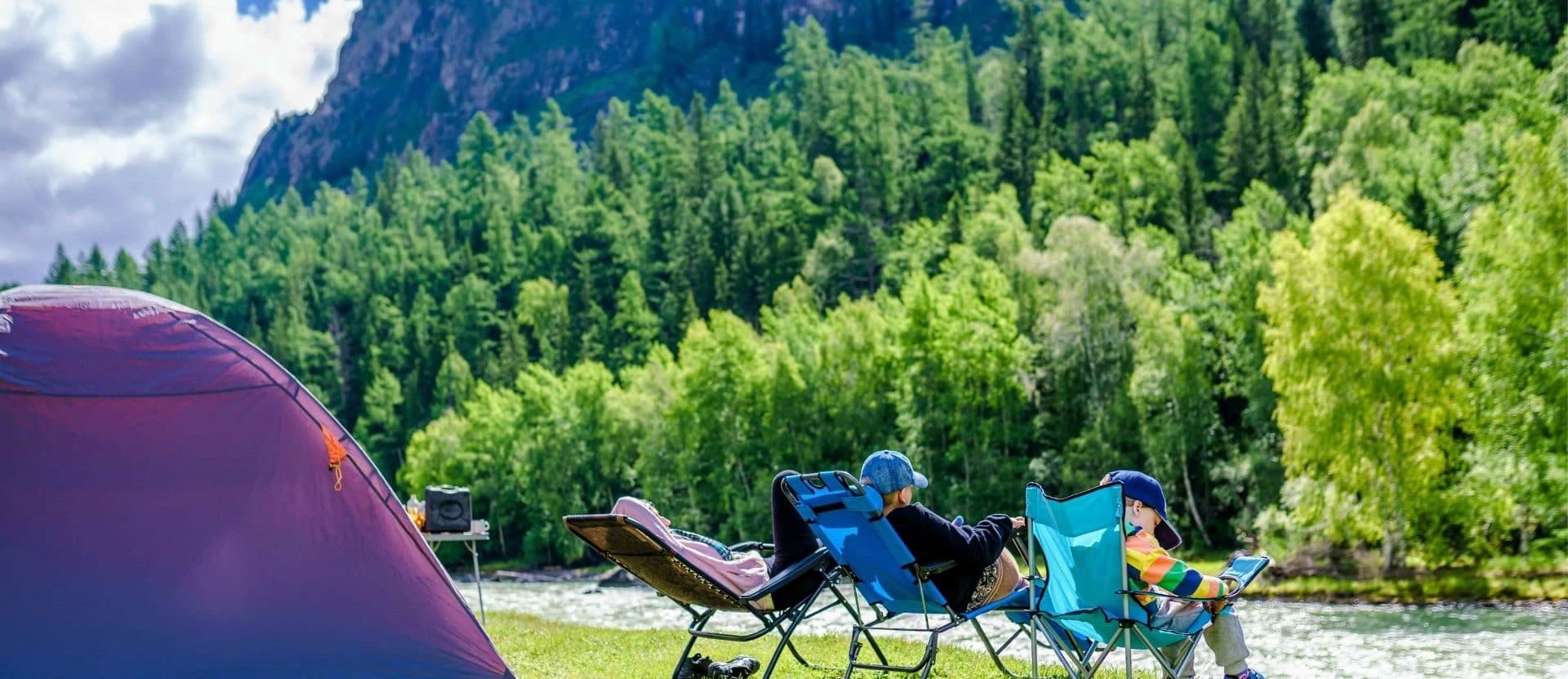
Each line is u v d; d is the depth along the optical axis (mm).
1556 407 28000
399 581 6789
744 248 114500
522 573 73000
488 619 13508
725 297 114062
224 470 6578
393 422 121688
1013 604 6195
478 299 133625
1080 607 5961
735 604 6430
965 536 6195
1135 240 60156
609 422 75125
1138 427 53844
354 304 149000
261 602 6410
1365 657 13062
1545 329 28750
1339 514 31062
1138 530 6016
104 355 6594
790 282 112875
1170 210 86250
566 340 120188
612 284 136125
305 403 6914
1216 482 52625
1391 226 31000
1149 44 140875
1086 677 6016
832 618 15469
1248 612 23203
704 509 66375
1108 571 5750
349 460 6891
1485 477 29828
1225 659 6020
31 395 6379
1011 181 117000
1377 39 111375
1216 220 86125
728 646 9555
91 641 6043
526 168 178000
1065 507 5766
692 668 7184
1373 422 30734
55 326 6578
